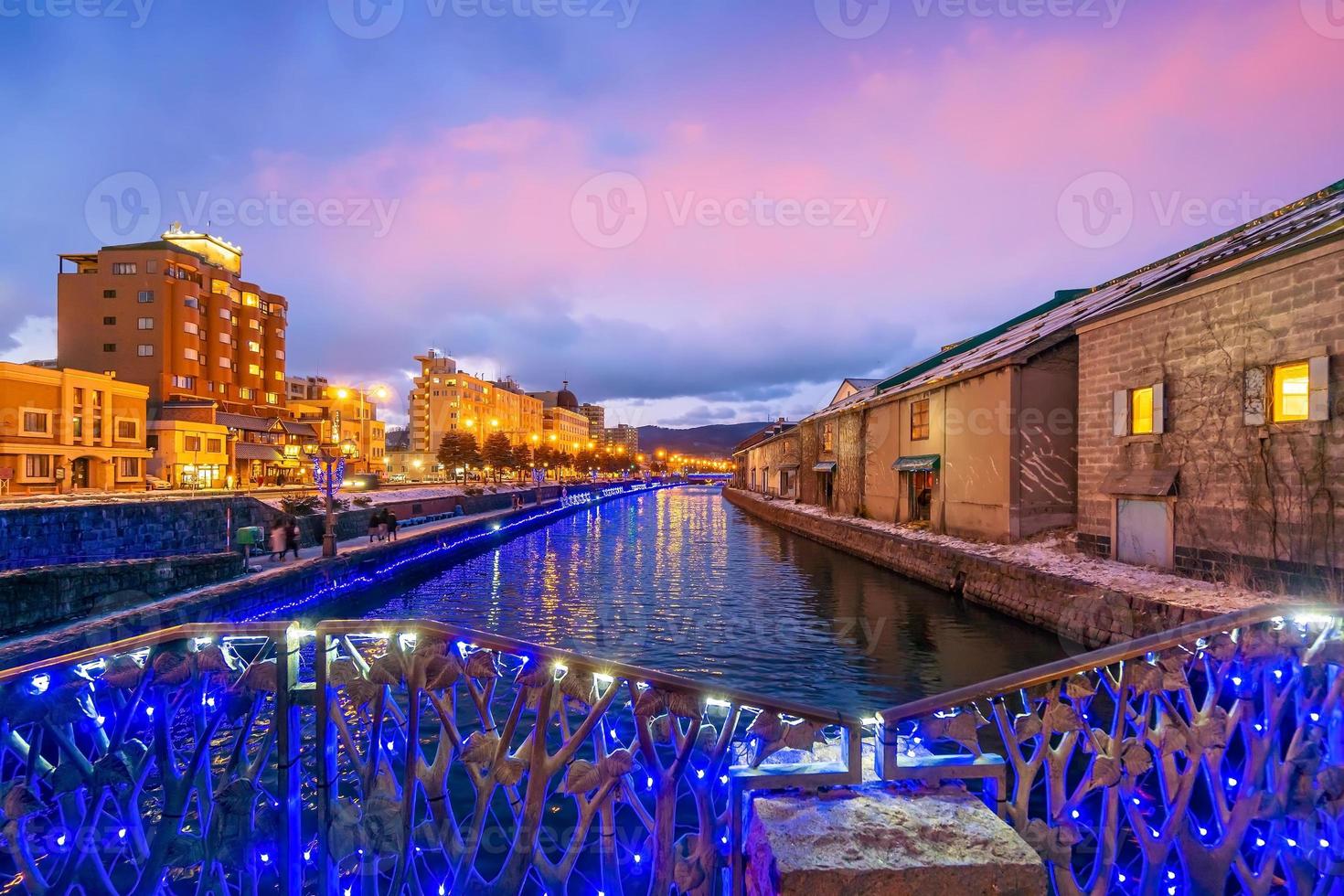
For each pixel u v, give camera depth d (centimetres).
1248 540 1191
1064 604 1291
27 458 3988
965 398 2172
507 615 1677
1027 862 195
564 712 264
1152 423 1437
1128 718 277
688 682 242
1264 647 256
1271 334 1160
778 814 223
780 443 5856
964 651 1264
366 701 249
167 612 1188
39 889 248
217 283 6706
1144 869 265
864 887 188
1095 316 1627
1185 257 2028
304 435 7138
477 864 327
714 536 3878
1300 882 264
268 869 255
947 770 245
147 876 248
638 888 261
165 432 5428
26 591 1055
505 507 5653
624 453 19350
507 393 14612
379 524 2578
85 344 6047
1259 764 265
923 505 2708
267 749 260
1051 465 1886
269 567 1770
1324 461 1061
